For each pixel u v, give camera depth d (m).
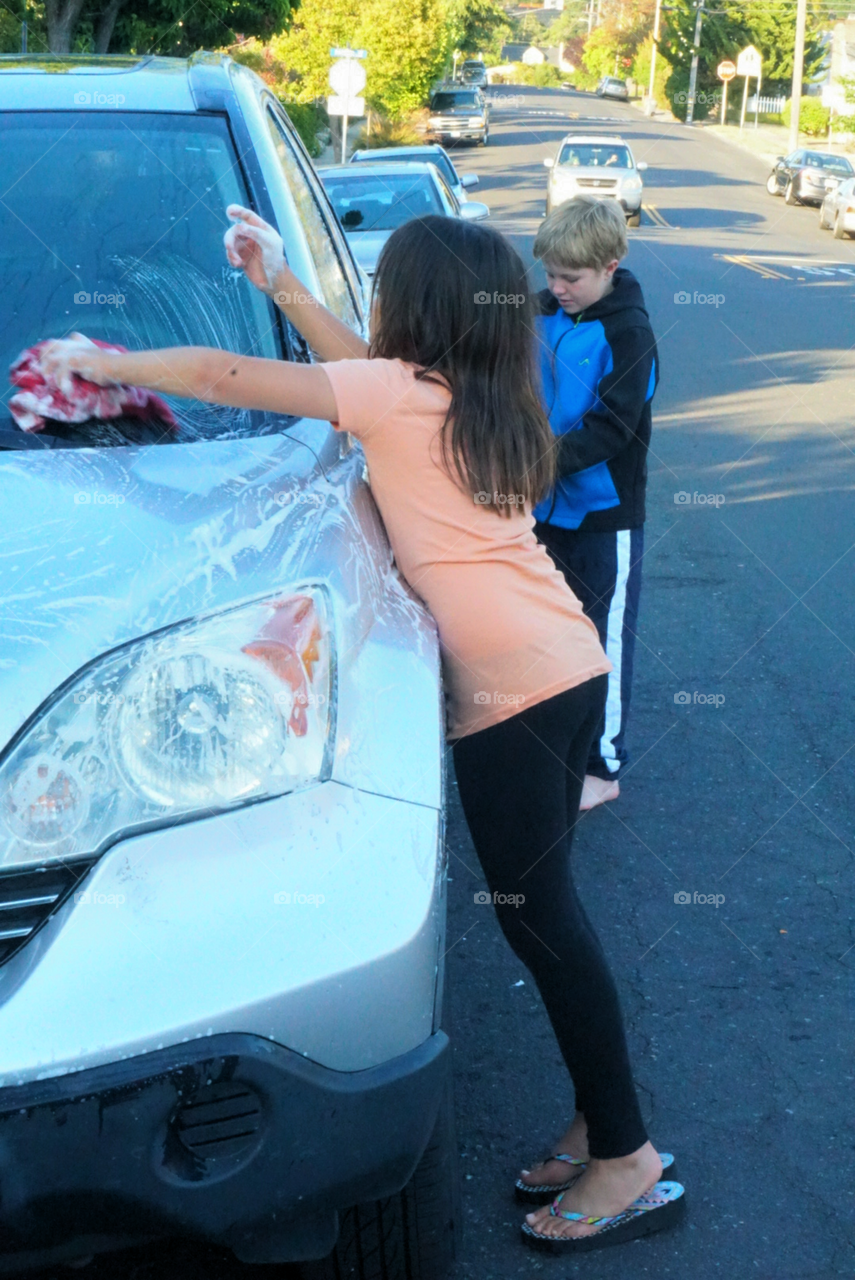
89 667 1.74
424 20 31.91
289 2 15.73
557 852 2.23
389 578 2.12
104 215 2.61
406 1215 2.00
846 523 6.91
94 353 2.02
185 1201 1.63
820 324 14.13
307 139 26.72
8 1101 1.55
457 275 2.06
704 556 6.35
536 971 2.27
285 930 1.65
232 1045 1.60
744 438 8.82
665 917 3.39
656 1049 2.88
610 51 87.94
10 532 1.90
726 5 56.03
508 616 2.13
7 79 2.89
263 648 1.80
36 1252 1.62
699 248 21.91
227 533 1.93
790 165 32.94
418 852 1.75
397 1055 1.71
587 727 2.29
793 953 3.24
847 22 56.94
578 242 3.22
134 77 2.94
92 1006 1.59
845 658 5.11
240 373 1.97
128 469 2.08
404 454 2.09
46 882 1.66
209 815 1.72
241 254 2.31
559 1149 2.46
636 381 3.34
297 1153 1.66
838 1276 2.29
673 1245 2.36
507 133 48.16
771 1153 2.58
